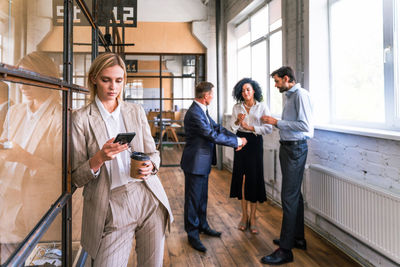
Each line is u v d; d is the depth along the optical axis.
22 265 0.74
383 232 2.08
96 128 1.28
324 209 2.81
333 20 3.24
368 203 2.22
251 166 3.13
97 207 1.26
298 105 2.48
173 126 7.04
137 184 1.36
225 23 6.81
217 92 6.87
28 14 0.85
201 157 2.79
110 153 1.15
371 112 2.68
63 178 1.18
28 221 0.80
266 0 4.92
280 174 4.06
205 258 2.65
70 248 1.22
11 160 0.72
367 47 2.71
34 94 0.84
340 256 2.64
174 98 7.07
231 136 2.93
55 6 1.10
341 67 3.13
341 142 2.77
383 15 2.49
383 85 2.53
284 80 2.58
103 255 1.28
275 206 4.11
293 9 3.68
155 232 1.38
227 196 4.55
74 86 1.34
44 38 0.97
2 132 0.69
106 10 2.33
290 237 2.54
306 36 3.34
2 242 0.65
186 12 6.91
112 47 3.96
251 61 5.69
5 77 0.62
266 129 3.04
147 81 7.01
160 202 1.40
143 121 1.44
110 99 1.28
